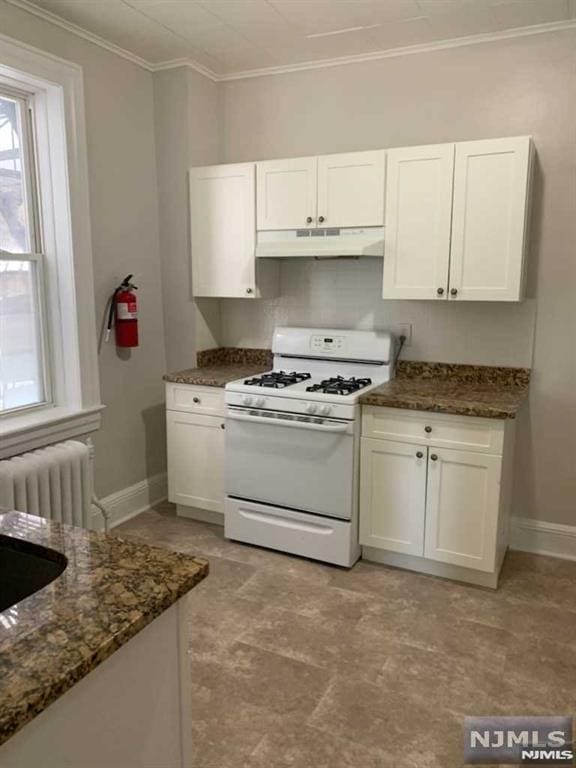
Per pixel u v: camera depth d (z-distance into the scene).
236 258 3.42
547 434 3.11
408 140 3.22
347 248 2.96
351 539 2.93
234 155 3.71
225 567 2.97
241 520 3.19
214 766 1.77
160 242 3.65
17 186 2.87
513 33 2.90
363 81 3.28
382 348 3.27
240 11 2.75
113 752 1.03
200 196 3.46
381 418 2.82
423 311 3.29
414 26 2.89
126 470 3.56
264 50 3.21
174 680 1.18
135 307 3.34
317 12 2.76
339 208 3.09
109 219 3.26
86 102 3.04
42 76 2.74
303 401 2.88
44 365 3.07
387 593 2.74
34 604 1.03
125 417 3.51
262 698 2.06
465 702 2.05
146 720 1.11
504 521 2.92
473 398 2.78
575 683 2.14
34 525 1.39
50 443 2.92
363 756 1.82
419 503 2.81
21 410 2.95
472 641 2.38
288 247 3.16
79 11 2.76
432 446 2.73
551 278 2.98
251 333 3.80
